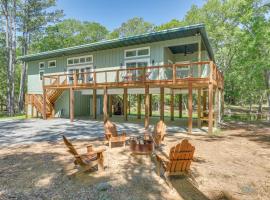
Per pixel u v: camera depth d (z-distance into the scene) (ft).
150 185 15.17
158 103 110.83
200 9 84.38
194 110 101.50
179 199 13.20
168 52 53.06
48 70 71.20
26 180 15.70
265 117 79.77
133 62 52.31
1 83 101.65
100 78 58.23
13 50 89.61
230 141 31.91
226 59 85.92
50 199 12.82
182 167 16.10
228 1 76.89
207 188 14.89
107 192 13.89
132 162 20.45
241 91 113.39
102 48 56.13
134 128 43.01
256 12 70.79
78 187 14.62
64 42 124.26
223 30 78.07
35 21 95.45
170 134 36.52
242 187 15.17
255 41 69.10
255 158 22.76
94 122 52.70
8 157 21.65
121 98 81.41
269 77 77.71
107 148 26.05
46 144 28.12
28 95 69.05
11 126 46.26
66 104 68.74
